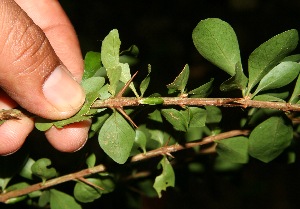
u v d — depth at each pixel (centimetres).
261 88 18
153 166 24
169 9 60
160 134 21
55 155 23
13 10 21
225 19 61
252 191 46
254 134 19
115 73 18
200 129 22
